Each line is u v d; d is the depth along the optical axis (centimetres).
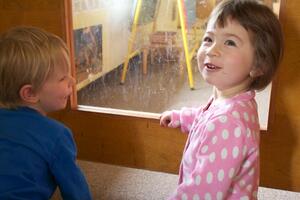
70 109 120
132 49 162
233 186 80
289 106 100
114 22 156
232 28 77
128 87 149
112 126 119
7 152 75
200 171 77
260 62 79
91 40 138
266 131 104
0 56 77
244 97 80
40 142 78
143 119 115
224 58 78
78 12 125
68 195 82
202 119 83
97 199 121
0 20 115
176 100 142
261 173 109
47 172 80
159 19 158
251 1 81
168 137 114
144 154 118
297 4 92
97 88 141
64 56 83
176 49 159
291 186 107
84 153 125
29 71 77
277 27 80
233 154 75
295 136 102
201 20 146
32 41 79
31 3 111
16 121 78
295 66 96
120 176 134
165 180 132
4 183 74
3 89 79
